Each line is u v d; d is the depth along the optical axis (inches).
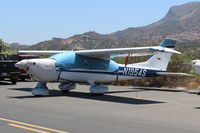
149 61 691.4
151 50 513.0
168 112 384.2
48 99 494.6
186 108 421.4
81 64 584.4
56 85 795.4
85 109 394.6
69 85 609.3
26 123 296.0
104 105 436.8
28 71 534.9
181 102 487.2
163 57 706.8
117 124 301.0
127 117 341.7
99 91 574.6
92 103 456.4
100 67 611.8
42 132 261.4
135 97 551.2
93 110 387.5
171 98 543.8
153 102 481.7
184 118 343.3
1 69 781.9
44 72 541.3
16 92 592.7
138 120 325.4
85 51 569.0
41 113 353.7
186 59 888.9
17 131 264.1
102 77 618.5
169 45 678.5
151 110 398.3
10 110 370.0
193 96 580.1
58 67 557.0
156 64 700.0
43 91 544.4
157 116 353.4
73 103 451.8
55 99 496.7
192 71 869.8
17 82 893.2
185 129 285.7
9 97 509.0
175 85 840.3
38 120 312.0
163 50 510.9
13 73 795.4
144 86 840.3
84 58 589.0
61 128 278.1
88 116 342.3
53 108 395.2
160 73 698.8
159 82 836.0
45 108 393.1
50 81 562.3
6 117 324.8
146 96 572.4
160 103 471.2
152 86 839.7
